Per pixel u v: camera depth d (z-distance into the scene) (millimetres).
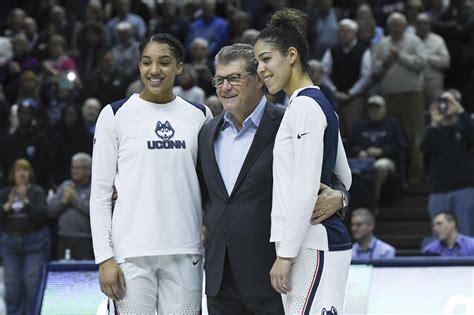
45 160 18141
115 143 8117
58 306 10266
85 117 18609
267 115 8109
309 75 7891
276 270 7434
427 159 16781
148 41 8125
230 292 8125
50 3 24703
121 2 22531
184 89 18219
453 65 21688
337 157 8016
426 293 10031
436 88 20125
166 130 8117
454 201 16469
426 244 16031
